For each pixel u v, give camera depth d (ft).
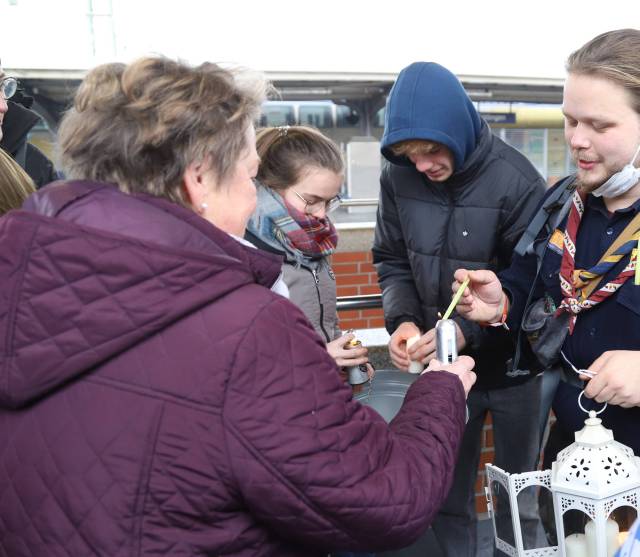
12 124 7.00
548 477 3.84
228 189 2.94
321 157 5.01
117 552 2.46
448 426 3.23
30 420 2.63
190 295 2.53
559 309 4.56
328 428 2.63
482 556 7.47
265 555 2.72
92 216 2.60
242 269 2.69
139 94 2.78
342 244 16.21
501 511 4.87
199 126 2.75
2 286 2.51
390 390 5.36
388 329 6.93
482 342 6.01
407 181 6.58
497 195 6.12
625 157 3.89
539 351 4.70
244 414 2.48
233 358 2.51
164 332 2.56
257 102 3.03
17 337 2.48
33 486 2.58
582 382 4.57
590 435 3.57
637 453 4.28
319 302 5.31
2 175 4.51
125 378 2.54
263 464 2.48
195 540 2.54
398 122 5.76
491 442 8.11
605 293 4.19
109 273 2.44
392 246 7.13
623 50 3.81
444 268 6.44
